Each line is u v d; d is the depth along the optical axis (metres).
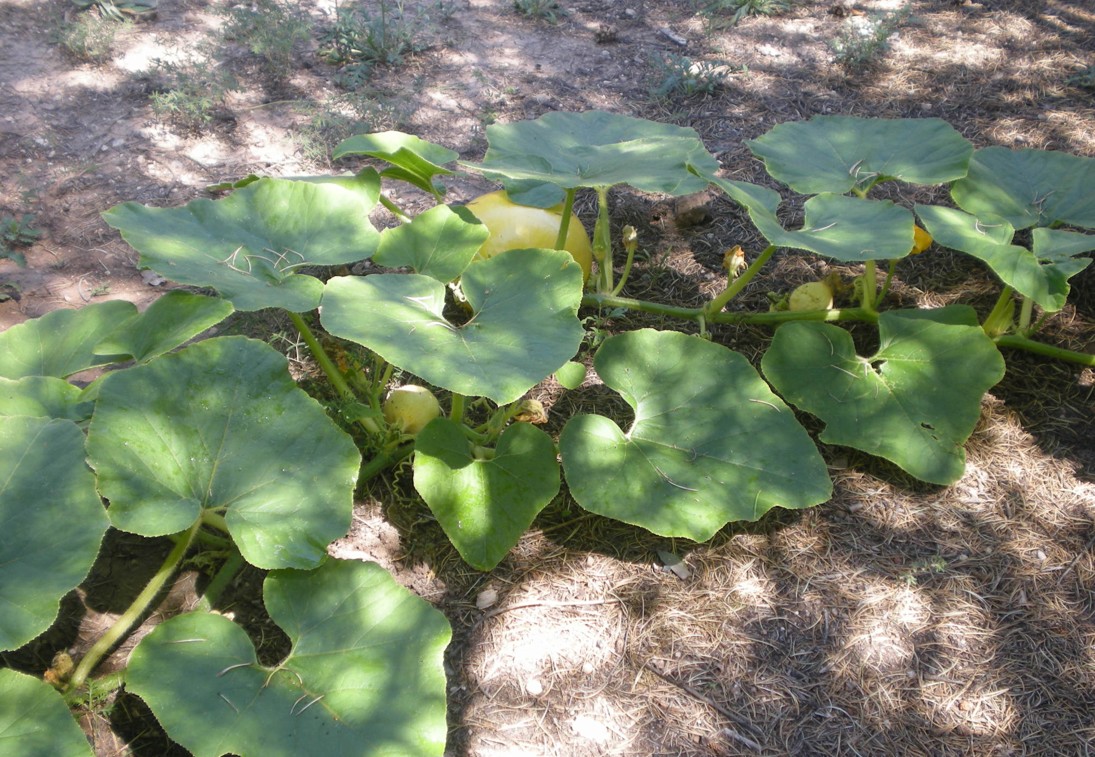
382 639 1.88
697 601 2.25
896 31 4.83
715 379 2.46
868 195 3.65
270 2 4.51
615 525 2.43
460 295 2.96
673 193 2.44
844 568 2.33
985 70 4.44
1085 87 4.25
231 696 1.73
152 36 4.42
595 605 2.23
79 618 2.14
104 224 3.37
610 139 3.09
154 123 3.86
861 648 2.15
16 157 3.62
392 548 2.33
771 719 2.01
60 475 1.82
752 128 4.04
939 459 2.47
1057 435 2.68
